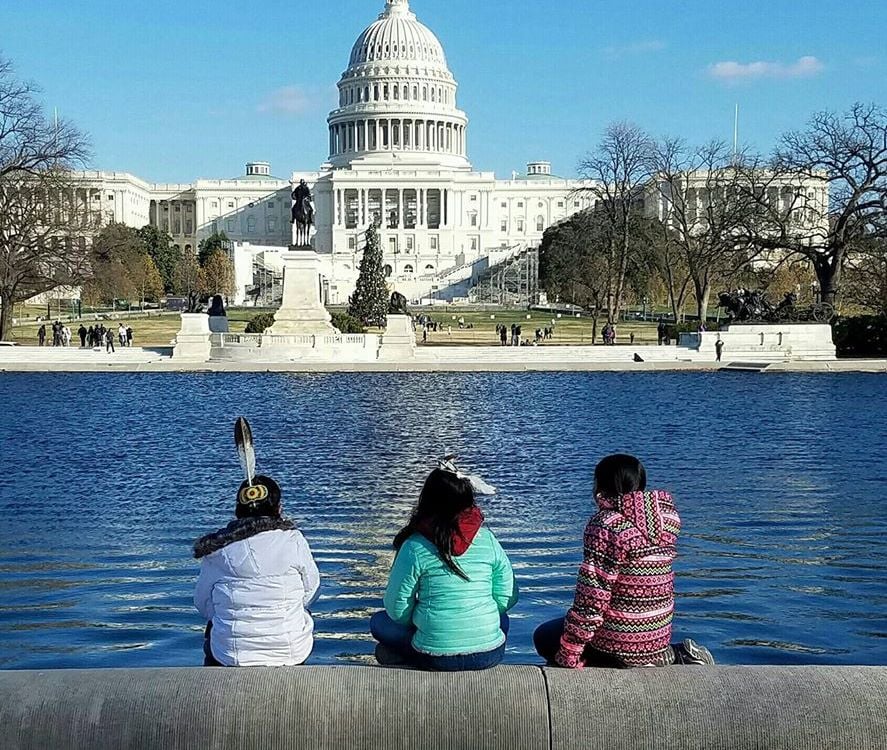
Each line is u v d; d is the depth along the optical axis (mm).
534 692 7031
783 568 17359
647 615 8102
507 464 29656
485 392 52406
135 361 70812
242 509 8828
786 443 33719
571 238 109750
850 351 75500
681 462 29766
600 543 8062
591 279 100500
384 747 6891
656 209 122562
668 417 41312
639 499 8234
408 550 8320
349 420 40312
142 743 6793
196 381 58625
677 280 122125
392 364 66750
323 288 172125
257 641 8414
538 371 66750
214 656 8570
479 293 181750
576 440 34625
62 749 6746
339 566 17766
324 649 13117
